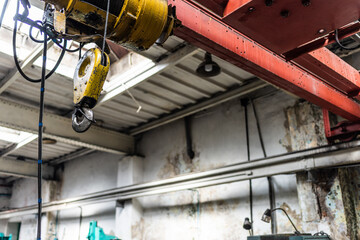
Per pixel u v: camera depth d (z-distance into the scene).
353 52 5.26
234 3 2.57
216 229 6.65
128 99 7.21
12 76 5.84
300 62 3.62
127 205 8.23
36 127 7.04
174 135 8.16
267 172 5.47
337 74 3.91
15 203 13.81
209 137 7.36
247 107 6.81
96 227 7.07
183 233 7.21
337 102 4.36
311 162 4.97
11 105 6.78
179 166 7.80
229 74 6.20
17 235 13.95
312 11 2.52
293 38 2.88
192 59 5.79
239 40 3.28
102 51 2.10
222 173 6.14
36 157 11.19
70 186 10.98
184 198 7.45
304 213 5.16
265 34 2.83
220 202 6.74
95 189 9.91
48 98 7.31
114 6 2.12
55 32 2.03
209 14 3.01
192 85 6.67
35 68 5.94
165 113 8.02
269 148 6.24
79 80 2.31
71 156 10.77
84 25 2.28
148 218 8.09
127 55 6.21
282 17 2.59
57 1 2.03
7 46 5.34
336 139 4.92
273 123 6.29
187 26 2.80
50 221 11.07
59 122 7.45
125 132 8.99
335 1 2.41
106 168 9.78
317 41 3.16
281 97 6.29
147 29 2.25
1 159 10.38
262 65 3.45
